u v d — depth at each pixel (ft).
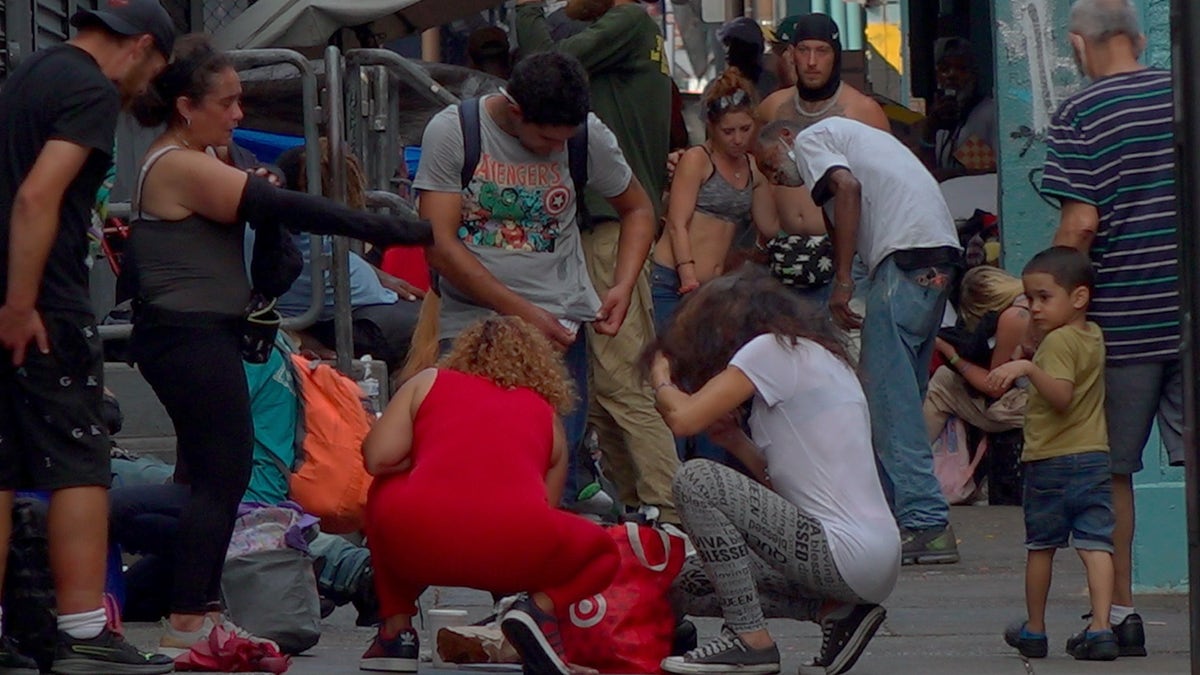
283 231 60.08
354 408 69.67
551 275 68.90
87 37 56.49
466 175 67.36
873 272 85.10
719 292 59.52
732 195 91.86
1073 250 62.85
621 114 85.15
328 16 119.24
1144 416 63.82
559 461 59.62
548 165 68.18
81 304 56.13
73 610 56.75
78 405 56.08
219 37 121.19
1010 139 99.96
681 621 61.52
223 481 59.82
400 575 57.93
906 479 85.10
